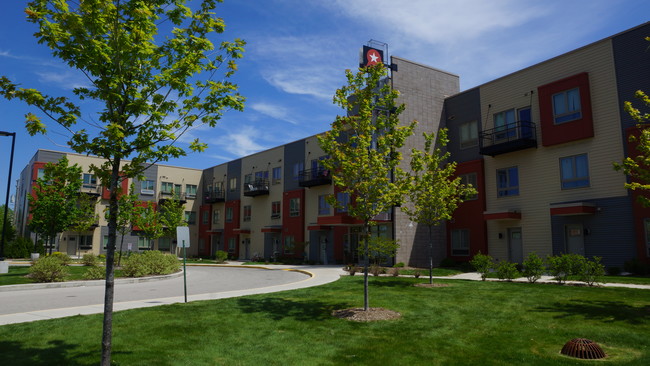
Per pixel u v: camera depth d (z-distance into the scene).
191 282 19.39
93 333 7.93
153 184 47.38
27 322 8.87
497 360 6.54
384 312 9.98
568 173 21.03
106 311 5.41
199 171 51.41
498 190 24.20
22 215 51.59
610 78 19.66
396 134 10.51
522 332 8.13
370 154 10.29
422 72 27.73
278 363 6.50
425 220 16.17
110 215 5.70
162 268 21.89
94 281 18.31
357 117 10.63
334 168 10.88
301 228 34.94
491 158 24.77
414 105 26.89
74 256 41.06
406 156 25.89
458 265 25.05
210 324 8.87
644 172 9.89
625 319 8.91
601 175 19.69
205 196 49.81
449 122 27.75
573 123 20.73
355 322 9.10
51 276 17.92
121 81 5.70
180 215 38.38
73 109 6.01
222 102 6.62
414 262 25.92
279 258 35.47
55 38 5.53
